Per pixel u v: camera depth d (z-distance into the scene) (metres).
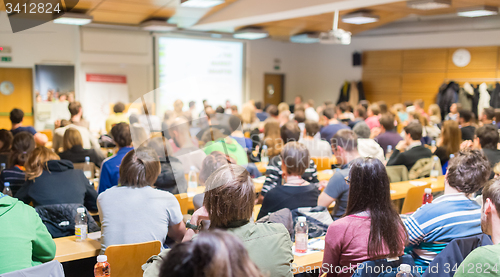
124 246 1.98
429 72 9.66
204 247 0.77
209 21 8.01
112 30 8.88
